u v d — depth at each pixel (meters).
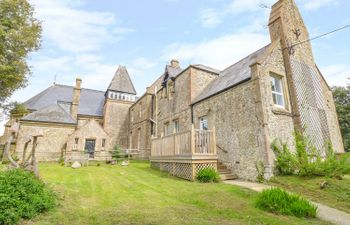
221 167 10.57
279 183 7.87
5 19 14.45
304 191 7.02
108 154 21.67
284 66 10.62
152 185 8.28
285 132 9.34
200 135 9.95
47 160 19.77
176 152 10.66
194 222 4.19
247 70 11.12
